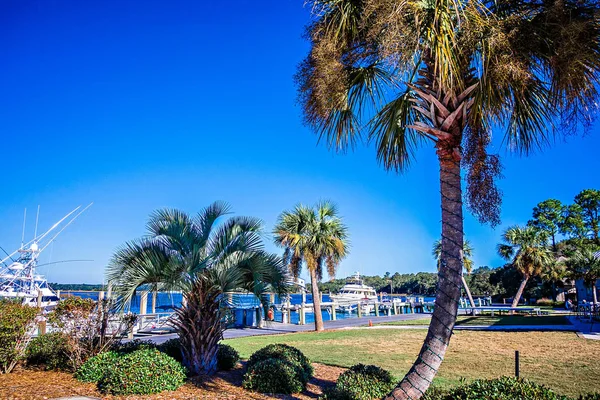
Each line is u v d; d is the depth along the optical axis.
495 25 4.34
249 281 8.55
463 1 4.32
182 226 8.21
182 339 8.34
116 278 7.73
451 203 5.08
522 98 4.84
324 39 5.20
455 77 4.71
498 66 4.24
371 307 42.00
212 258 8.20
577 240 38.00
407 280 99.44
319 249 19.50
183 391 6.99
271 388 7.04
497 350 12.44
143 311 17.52
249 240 8.45
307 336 16.92
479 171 5.30
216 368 8.56
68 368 8.70
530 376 8.64
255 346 13.64
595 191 38.72
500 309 29.36
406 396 4.88
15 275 28.64
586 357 10.89
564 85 4.30
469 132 5.39
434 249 36.94
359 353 12.02
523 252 34.50
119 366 6.98
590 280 28.08
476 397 4.33
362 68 5.88
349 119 6.23
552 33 4.32
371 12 4.49
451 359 10.84
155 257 7.80
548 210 43.31
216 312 8.39
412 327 20.69
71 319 8.66
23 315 8.61
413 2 4.19
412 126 5.30
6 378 7.80
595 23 4.12
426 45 4.48
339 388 6.51
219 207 8.65
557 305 41.81
